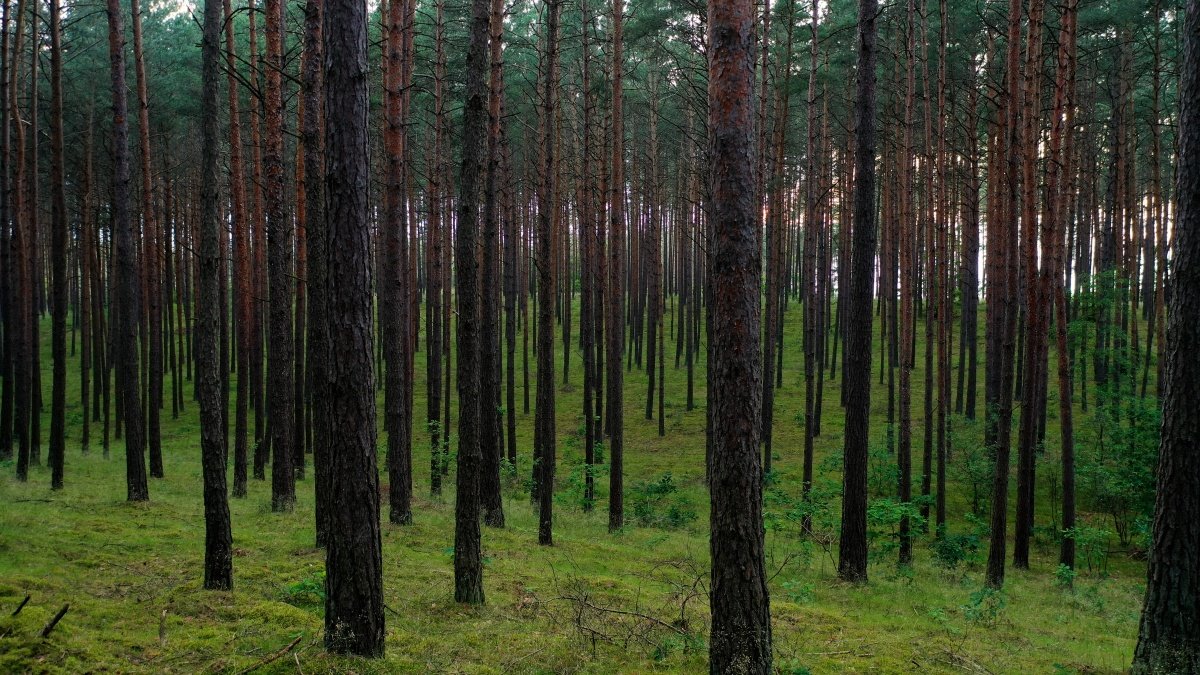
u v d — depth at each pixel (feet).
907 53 56.34
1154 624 20.30
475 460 29.04
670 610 30.17
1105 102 95.30
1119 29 74.02
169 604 24.26
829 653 26.30
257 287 68.74
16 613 20.01
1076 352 98.22
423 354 145.59
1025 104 47.55
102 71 82.99
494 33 50.44
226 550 26.61
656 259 108.99
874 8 38.22
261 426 68.23
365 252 19.72
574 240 187.62
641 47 72.69
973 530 62.34
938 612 33.63
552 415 45.91
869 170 39.11
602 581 35.27
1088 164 98.73
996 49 72.79
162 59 92.22
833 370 122.21
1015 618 35.83
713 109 19.54
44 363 138.41
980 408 97.91
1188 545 19.80
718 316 19.56
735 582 19.22
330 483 20.12
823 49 80.69
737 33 19.16
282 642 21.56
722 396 19.45
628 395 121.70
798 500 60.54
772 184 71.51
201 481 61.98
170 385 131.85
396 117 43.55
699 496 72.33
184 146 119.55
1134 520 61.72
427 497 63.16
